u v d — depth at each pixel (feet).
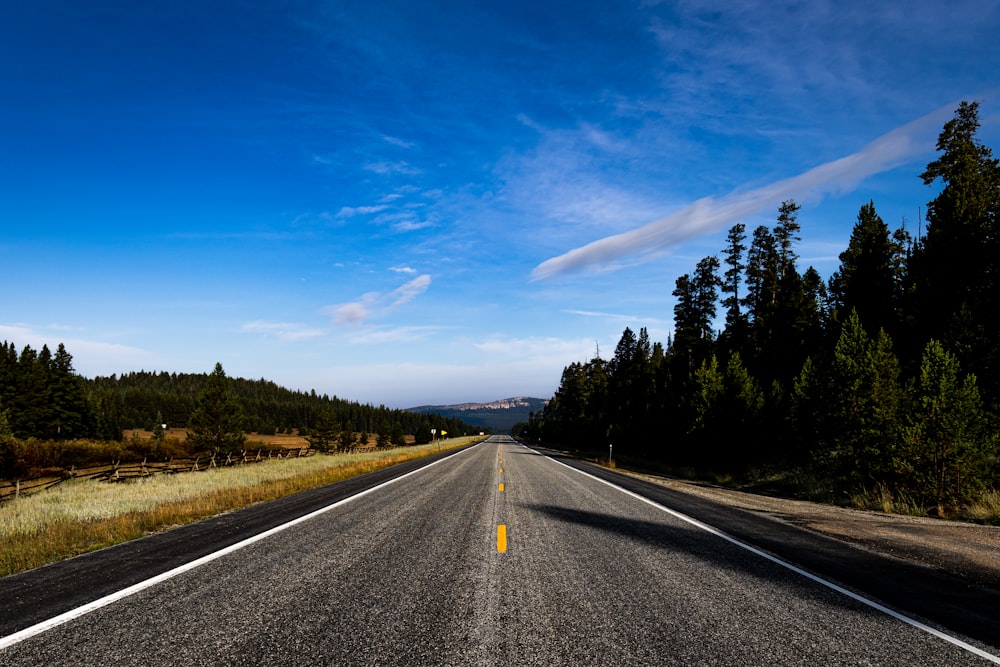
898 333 69.77
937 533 29.09
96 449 107.34
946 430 41.06
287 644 11.90
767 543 24.43
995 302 57.11
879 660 11.43
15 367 219.61
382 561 19.98
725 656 11.49
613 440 157.48
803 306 111.14
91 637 12.30
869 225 91.20
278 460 113.70
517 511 33.22
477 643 12.00
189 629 12.82
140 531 26.89
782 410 77.46
